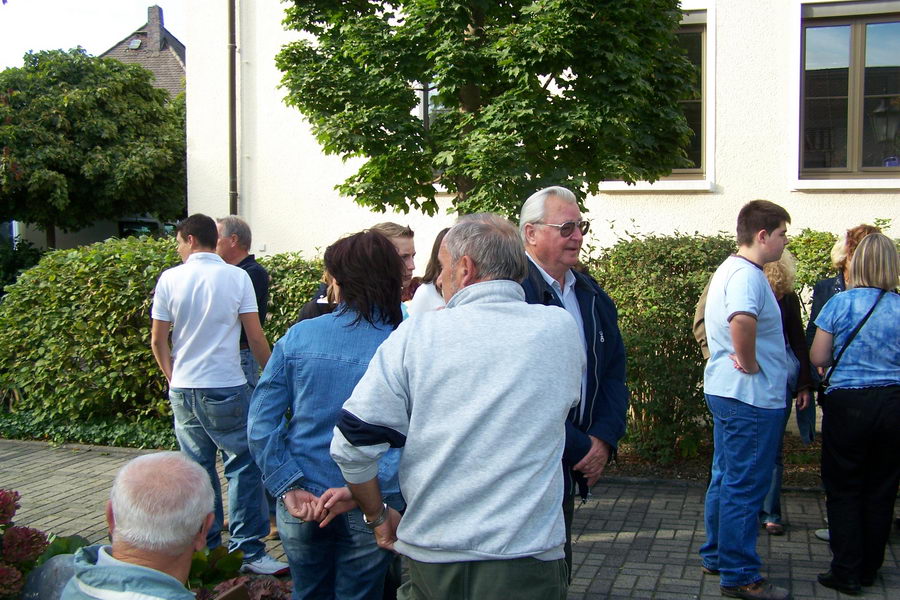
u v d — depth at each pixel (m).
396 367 2.30
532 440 2.22
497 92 5.59
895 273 4.17
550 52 4.92
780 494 5.36
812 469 6.18
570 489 3.17
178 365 4.38
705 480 5.96
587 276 3.44
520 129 5.13
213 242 4.50
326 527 2.89
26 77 18.14
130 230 22.28
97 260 7.44
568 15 4.95
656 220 10.11
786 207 9.84
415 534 2.26
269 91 11.11
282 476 2.85
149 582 1.97
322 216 11.06
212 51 11.31
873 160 9.78
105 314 7.48
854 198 9.65
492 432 2.20
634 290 6.06
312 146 11.02
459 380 2.24
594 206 10.22
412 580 2.32
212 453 4.54
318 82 5.66
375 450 2.31
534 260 3.21
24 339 7.75
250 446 2.91
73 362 7.63
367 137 5.49
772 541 4.93
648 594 4.24
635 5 5.15
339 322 2.94
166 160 18.80
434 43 5.39
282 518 2.96
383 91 5.50
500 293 2.38
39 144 17.75
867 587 4.27
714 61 9.87
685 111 10.11
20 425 7.79
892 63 9.62
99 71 18.88
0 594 2.59
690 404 6.03
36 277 7.65
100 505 5.80
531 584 2.19
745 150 9.88
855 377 4.13
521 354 2.26
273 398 2.94
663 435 6.13
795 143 9.73
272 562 4.45
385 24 5.52
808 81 9.87
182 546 2.04
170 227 20.84
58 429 7.64
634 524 5.25
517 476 2.20
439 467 2.21
